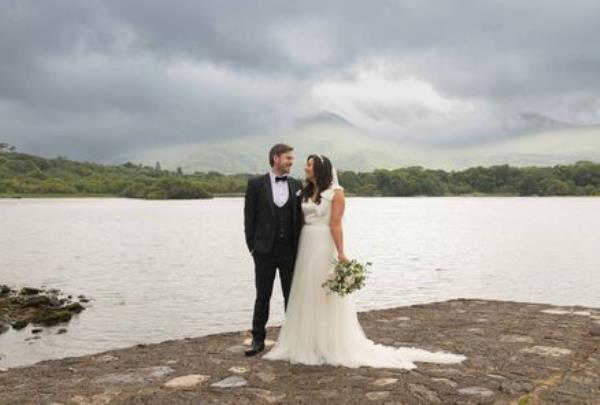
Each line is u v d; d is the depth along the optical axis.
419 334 8.85
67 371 7.05
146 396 6.04
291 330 7.30
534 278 29.25
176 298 23.20
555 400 5.85
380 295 23.86
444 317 10.20
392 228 70.38
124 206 153.62
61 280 28.47
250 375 6.71
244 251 43.22
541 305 11.48
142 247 46.69
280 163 7.23
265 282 7.46
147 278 29.00
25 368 7.23
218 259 37.75
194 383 6.46
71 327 18.12
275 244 7.27
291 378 6.57
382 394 5.98
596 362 7.21
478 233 62.09
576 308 11.07
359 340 7.34
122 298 23.22
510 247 46.19
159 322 18.83
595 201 195.38
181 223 80.19
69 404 5.82
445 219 91.56
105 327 18.16
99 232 63.72
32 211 122.94
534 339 8.43
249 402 5.83
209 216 100.62
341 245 7.05
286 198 7.26
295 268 7.31
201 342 8.55
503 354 7.60
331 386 6.25
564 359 7.34
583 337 8.55
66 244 49.28
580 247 46.12
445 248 45.41
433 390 6.11
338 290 6.89
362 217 98.44
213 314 20.11
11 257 39.09
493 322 9.70
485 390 6.12
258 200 7.28
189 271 31.67
